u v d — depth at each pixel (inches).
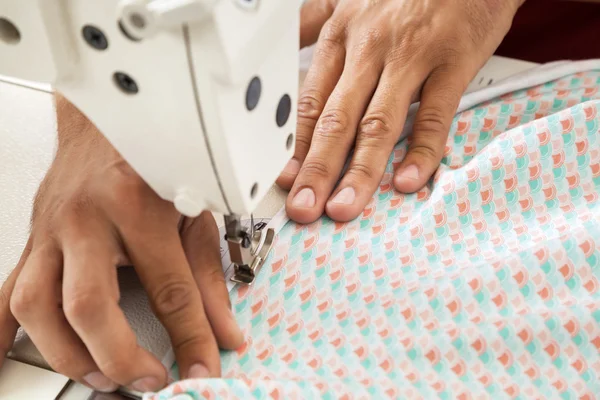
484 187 30.2
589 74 35.9
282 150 22.8
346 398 23.4
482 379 25.0
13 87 37.3
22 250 29.3
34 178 32.4
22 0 17.5
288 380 23.6
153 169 21.3
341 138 32.1
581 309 26.2
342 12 38.0
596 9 53.6
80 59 19.0
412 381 24.7
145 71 18.0
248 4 17.0
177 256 24.8
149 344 25.8
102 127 20.6
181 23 15.9
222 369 25.1
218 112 18.2
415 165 31.8
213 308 25.8
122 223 24.5
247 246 26.4
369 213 30.9
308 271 28.4
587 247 27.5
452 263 28.2
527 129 31.1
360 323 26.4
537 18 54.5
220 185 20.7
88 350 23.4
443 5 36.5
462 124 34.3
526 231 29.4
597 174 30.8
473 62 36.1
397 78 33.9
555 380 25.1
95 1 17.1
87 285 22.3
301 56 42.2
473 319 26.3
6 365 25.6
